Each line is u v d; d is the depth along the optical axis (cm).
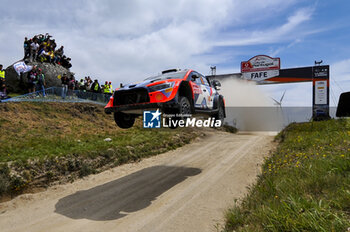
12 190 637
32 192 663
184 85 580
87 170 809
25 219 507
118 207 546
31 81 1405
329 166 423
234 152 1025
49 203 596
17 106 1216
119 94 566
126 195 621
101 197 618
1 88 1277
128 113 634
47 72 1888
